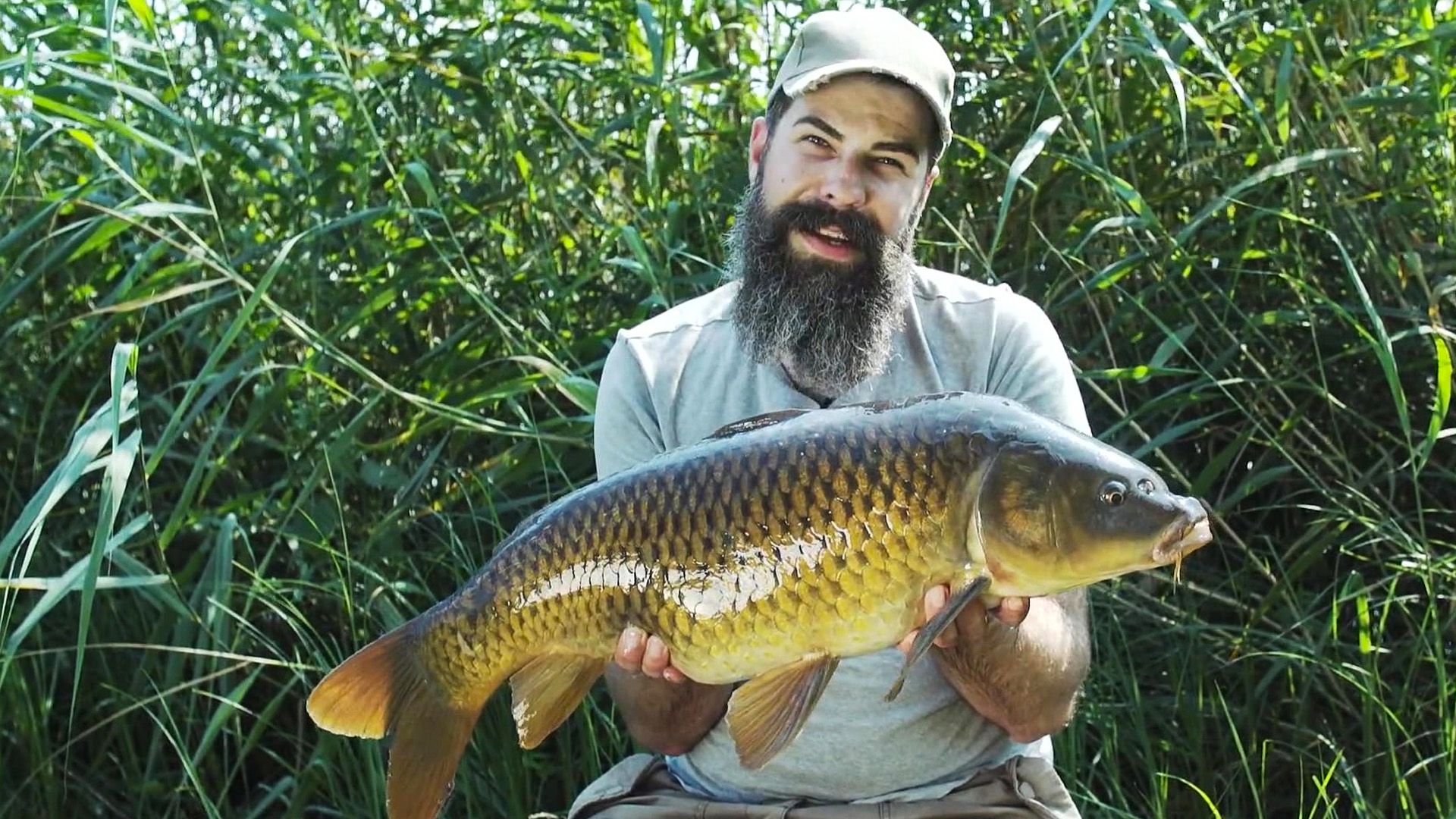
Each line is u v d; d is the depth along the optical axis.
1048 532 1.08
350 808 1.95
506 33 2.38
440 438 2.21
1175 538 1.07
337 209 2.32
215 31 2.42
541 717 1.24
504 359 2.05
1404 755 1.86
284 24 2.19
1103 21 2.14
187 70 2.39
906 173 1.49
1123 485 1.08
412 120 2.43
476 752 1.96
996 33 2.25
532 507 2.15
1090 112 2.06
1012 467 1.09
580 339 2.22
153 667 2.12
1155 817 1.76
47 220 2.37
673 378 1.52
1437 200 1.98
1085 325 2.16
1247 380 1.89
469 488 2.14
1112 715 1.82
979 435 1.10
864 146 1.46
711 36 2.38
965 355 1.49
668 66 2.28
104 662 2.10
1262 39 2.05
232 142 2.33
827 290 1.46
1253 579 2.04
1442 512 1.98
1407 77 2.17
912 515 1.10
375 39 2.47
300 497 1.94
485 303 2.01
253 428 2.01
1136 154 2.20
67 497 2.32
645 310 2.18
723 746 1.45
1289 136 2.08
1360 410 2.06
